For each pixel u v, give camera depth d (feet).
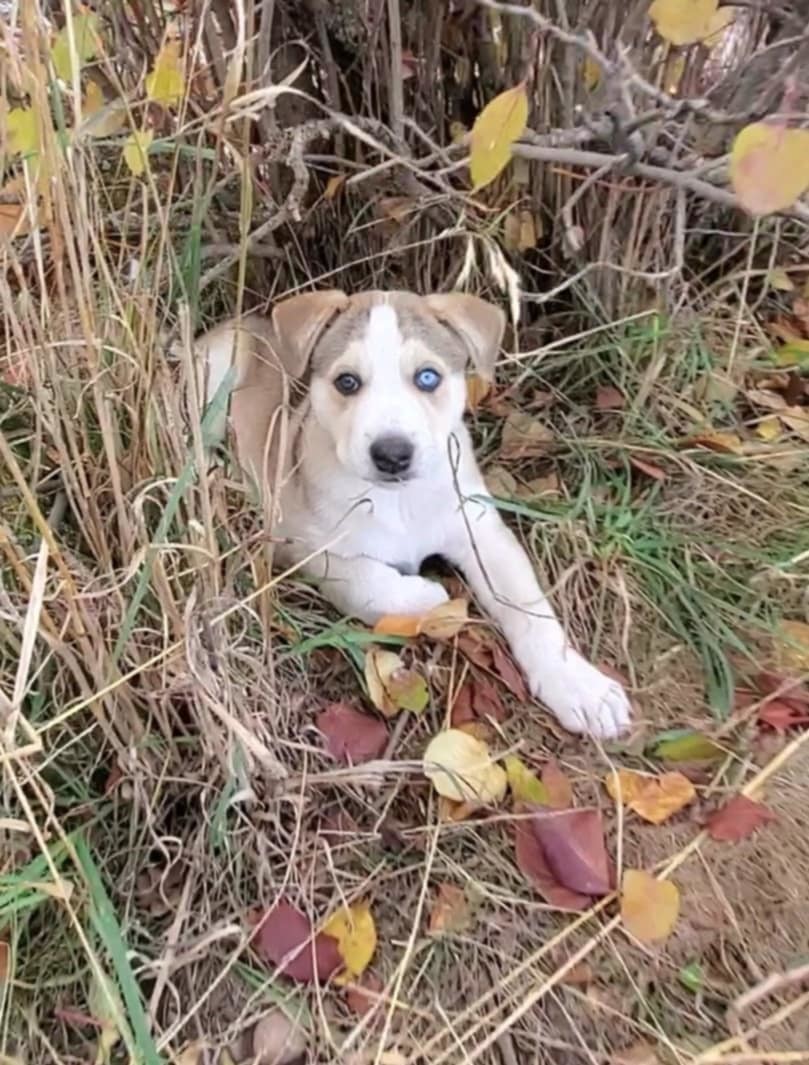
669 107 1.76
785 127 1.32
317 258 2.43
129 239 2.10
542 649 1.89
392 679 1.84
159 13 2.12
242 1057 1.49
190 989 1.54
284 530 2.03
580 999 1.53
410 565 2.10
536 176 2.25
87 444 1.57
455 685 1.88
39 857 1.52
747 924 1.59
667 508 2.16
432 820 1.70
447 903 1.62
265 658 1.74
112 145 1.95
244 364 2.25
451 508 2.03
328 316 2.00
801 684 1.87
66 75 1.60
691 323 2.41
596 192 2.22
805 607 2.00
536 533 2.11
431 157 2.04
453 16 2.15
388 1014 1.51
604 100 1.97
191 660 1.46
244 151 1.60
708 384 2.35
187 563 1.59
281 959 1.55
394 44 2.03
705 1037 1.50
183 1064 1.47
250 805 1.63
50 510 1.74
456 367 2.00
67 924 1.56
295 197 1.99
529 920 1.61
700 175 1.90
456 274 2.34
